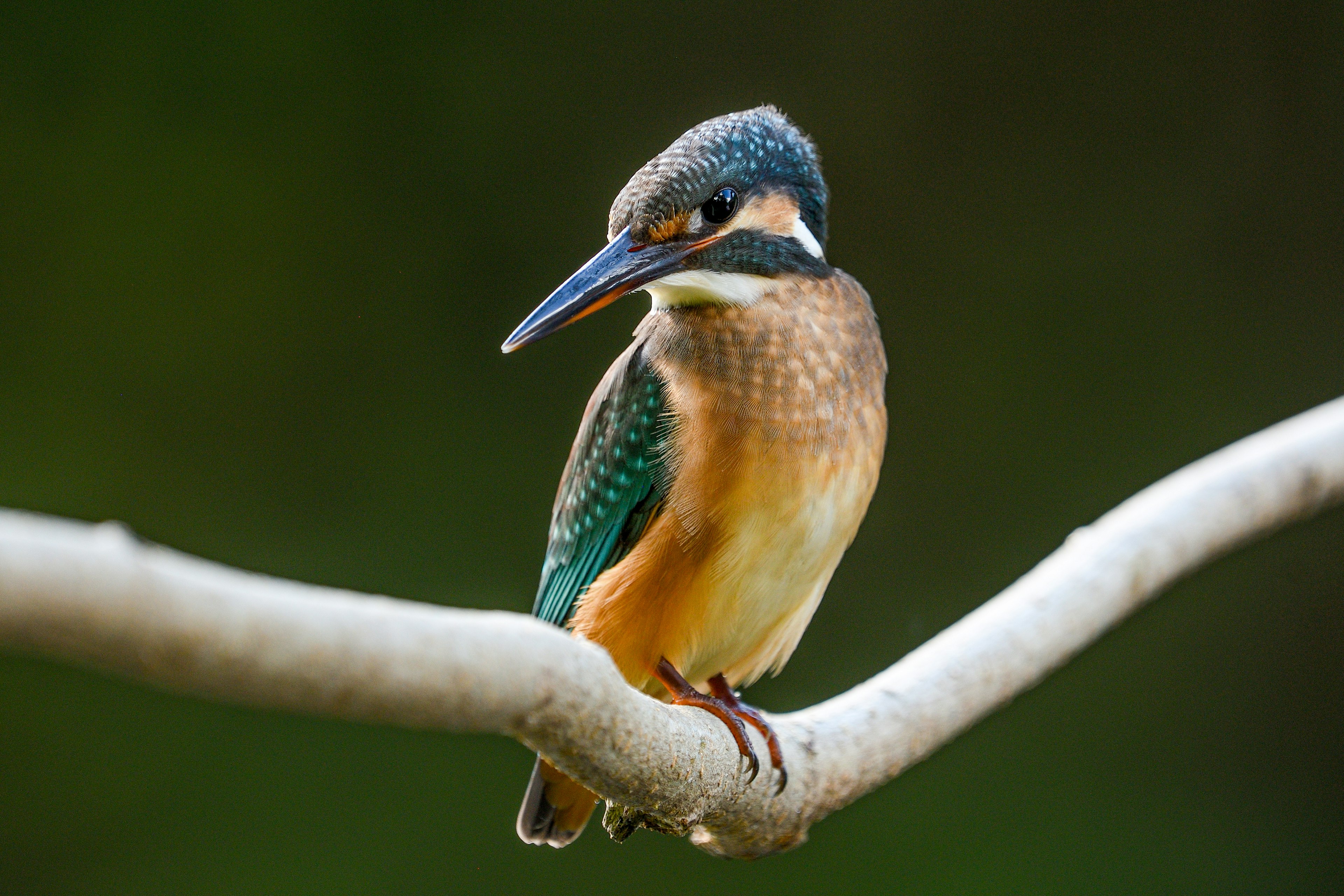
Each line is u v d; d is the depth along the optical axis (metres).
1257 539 4.27
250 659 3.57
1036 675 4.23
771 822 4.21
